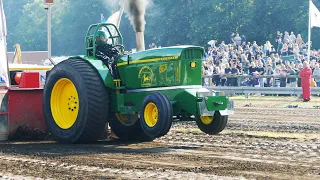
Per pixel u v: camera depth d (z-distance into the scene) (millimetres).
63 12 105188
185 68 20344
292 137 23234
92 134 21203
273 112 36438
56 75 21906
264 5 81750
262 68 54250
